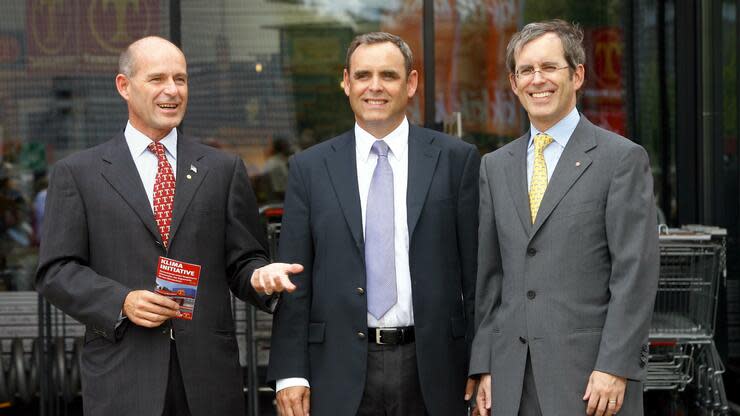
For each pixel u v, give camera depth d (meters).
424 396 3.76
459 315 3.90
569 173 3.55
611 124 6.84
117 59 6.80
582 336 3.45
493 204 3.72
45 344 6.53
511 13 6.82
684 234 5.53
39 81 6.80
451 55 6.82
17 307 6.76
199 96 6.82
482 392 3.73
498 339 3.63
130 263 3.65
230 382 3.74
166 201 3.73
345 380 3.78
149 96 3.68
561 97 3.59
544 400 3.47
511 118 6.84
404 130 3.97
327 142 4.03
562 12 6.83
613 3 6.80
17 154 6.80
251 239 3.86
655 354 6.00
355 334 3.78
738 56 6.21
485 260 3.73
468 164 3.96
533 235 3.54
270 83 6.83
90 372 3.66
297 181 3.96
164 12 6.79
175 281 3.49
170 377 3.66
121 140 3.80
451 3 6.81
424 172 3.89
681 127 6.70
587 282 3.47
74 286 3.57
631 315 3.37
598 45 6.82
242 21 6.82
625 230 3.44
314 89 6.84
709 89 6.60
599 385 3.37
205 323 3.70
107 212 3.67
